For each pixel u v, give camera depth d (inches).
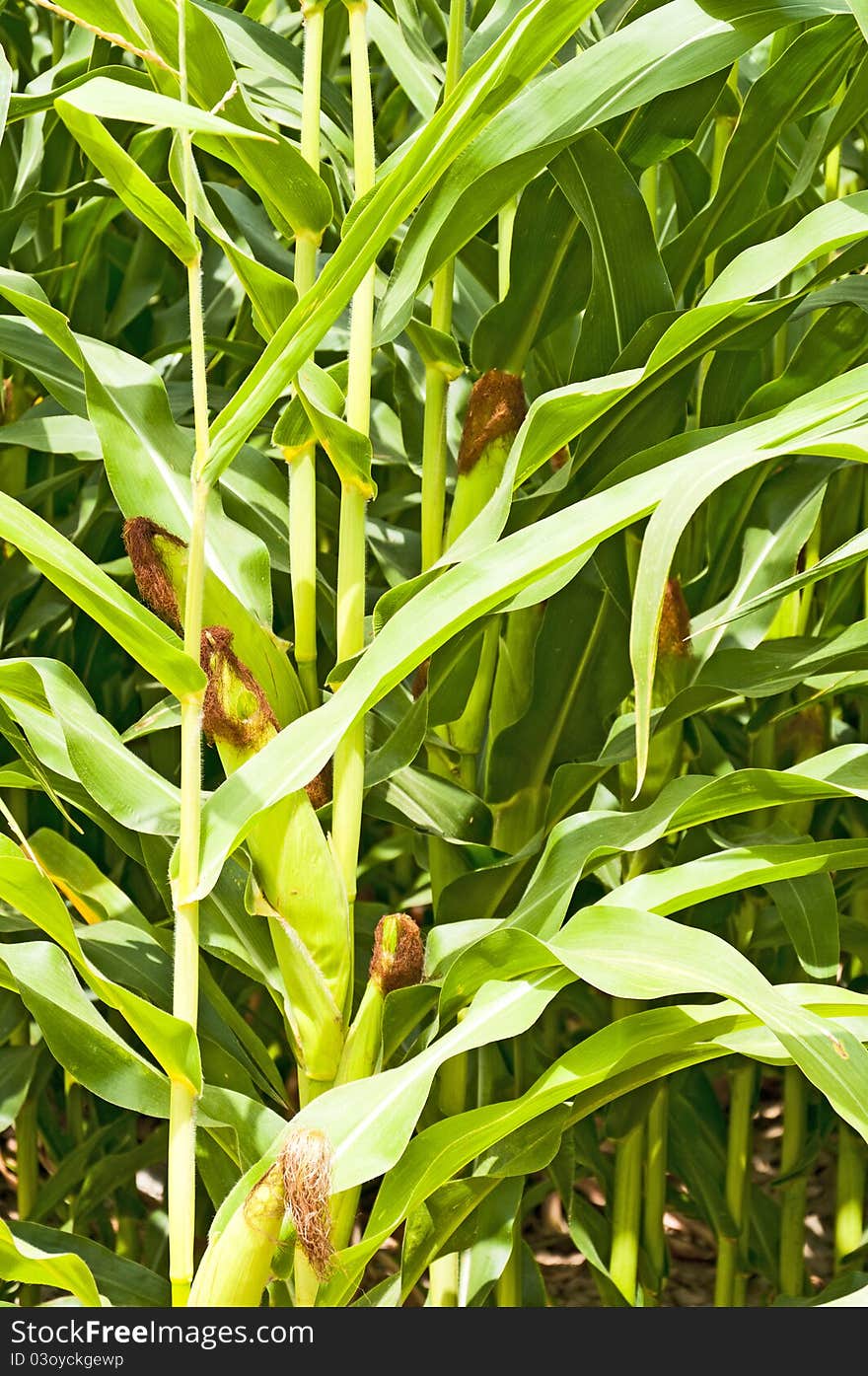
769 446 58.9
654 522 58.1
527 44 61.3
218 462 61.3
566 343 80.1
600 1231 81.2
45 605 83.7
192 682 61.1
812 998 63.2
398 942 65.7
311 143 66.6
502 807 75.3
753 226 70.6
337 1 83.5
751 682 69.1
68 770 67.6
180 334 88.0
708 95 69.6
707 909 78.1
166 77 65.4
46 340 73.7
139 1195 89.5
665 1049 64.1
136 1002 60.5
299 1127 62.2
